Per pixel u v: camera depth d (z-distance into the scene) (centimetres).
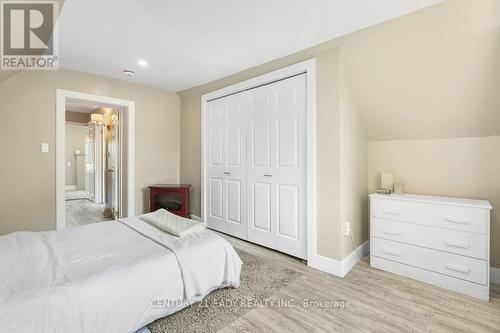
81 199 664
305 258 257
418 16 180
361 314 172
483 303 186
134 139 369
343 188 233
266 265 248
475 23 167
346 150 238
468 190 231
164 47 243
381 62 213
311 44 234
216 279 183
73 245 169
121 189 391
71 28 206
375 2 171
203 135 374
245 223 319
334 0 169
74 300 117
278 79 275
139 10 182
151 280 145
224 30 210
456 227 202
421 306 182
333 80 229
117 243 175
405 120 248
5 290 112
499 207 217
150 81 354
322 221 240
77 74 313
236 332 154
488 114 207
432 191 251
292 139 265
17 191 276
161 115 398
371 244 248
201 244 179
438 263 210
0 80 260
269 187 289
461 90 201
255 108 301
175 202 373
